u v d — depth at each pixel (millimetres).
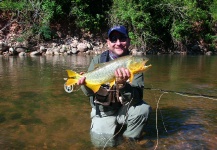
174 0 11812
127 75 1885
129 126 2195
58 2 11305
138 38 11234
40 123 2518
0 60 7641
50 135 2246
